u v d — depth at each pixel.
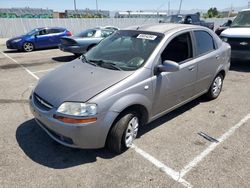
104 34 11.09
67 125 3.06
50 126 3.23
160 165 3.34
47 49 15.38
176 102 4.36
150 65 3.66
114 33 4.75
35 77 7.77
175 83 4.11
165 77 3.86
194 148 3.75
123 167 3.29
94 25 26.23
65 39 10.94
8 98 5.83
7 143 3.83
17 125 4.42
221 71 5.62
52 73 4.00
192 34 4.55
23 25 22.77
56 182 3.01
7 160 3.40
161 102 3.96
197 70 4.60
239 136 4.13
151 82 3.64
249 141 3.98
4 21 22.08
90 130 3.10
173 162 3.41
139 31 4.36
